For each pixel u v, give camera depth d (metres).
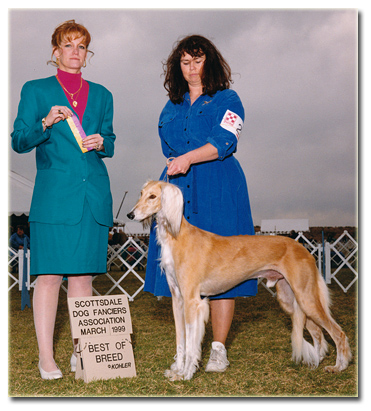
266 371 3.87
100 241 3.98
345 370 3.84
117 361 3.70
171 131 4.16
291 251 3.98
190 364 3.58
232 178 4.12
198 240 3.75
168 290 4.05
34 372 3.93
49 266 3.73
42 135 3.73
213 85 4.05
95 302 3.78
